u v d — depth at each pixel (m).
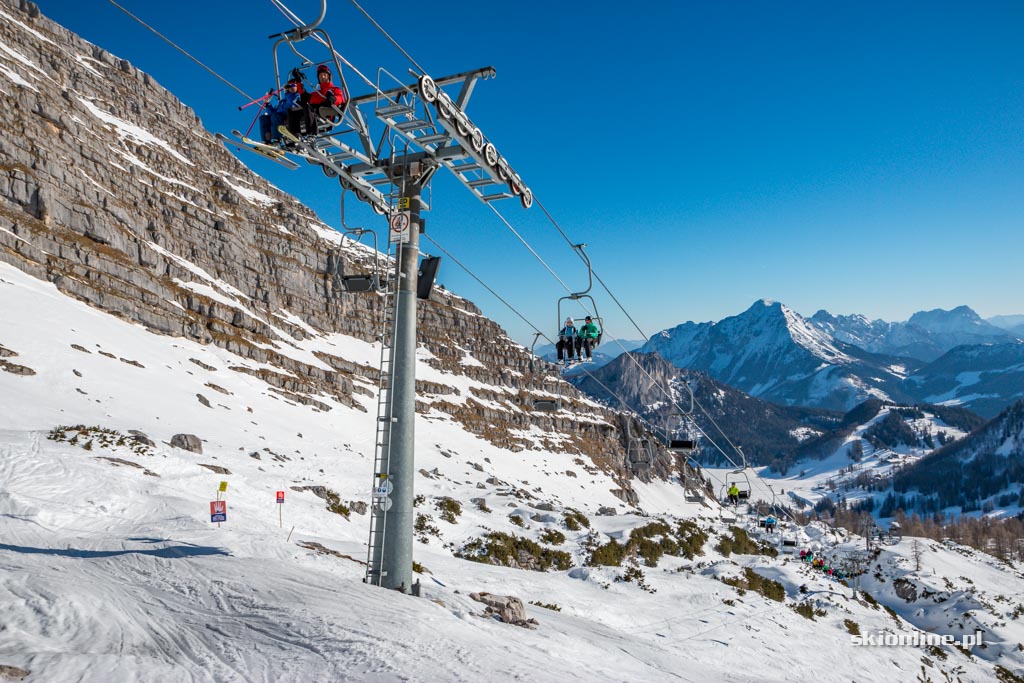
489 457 134.75
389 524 13.73
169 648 8.84
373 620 10.60
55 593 10.64
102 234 105.62
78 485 23.33
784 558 53.56
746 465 58.97
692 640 24.05
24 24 182.75
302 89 11.35
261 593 11.97
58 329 72.00
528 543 35.53
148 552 15.52
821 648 28.02
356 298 174.25
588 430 195.62
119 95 190.25
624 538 42.88
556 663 11.04
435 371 181.38
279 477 37.59
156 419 59.31
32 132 110.75
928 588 89.00
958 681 31.77
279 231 179.25
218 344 108.88
